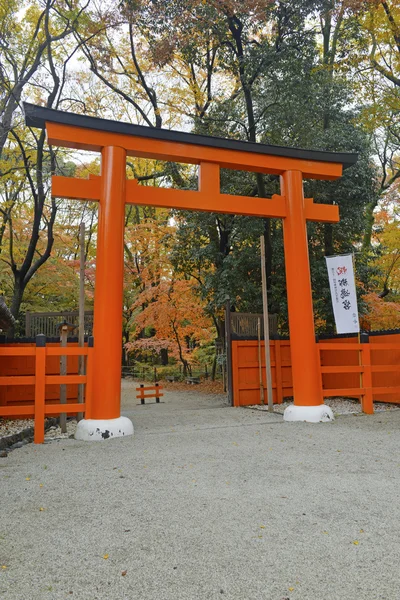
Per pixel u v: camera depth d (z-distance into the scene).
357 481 3.64
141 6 9.88
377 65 10.74
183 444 5.21
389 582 2.07
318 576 2.13
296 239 7.57
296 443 5.19
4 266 15.20
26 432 5.93
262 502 3.16
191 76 14.71
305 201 7.83
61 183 6.43
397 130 13.38
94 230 19.05
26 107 6.19
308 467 4.11
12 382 5.64
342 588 2.02
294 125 10.20
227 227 12.06
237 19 9.73
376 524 2.74
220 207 7.27
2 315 6.80
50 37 10.89
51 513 3.02
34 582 2.11
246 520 2.83
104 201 6.45
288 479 3.72
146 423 7.07
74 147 6.64
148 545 2.49
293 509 3.01
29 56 11.49
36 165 12.21
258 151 7.47
